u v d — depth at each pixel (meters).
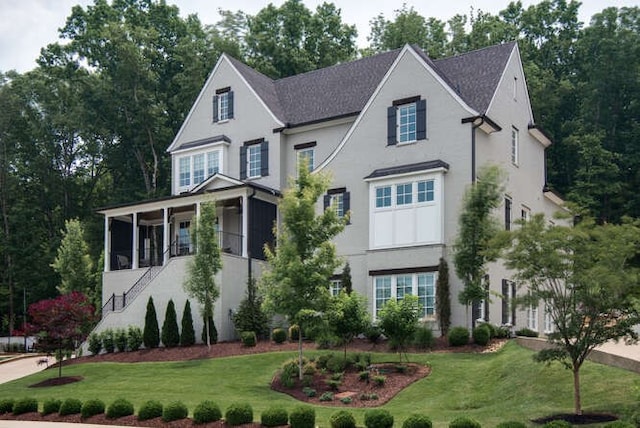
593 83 49.53
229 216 36.06
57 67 58.03
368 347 26.30
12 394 24.14
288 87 38.75
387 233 29.45
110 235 36.88
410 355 24.12
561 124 51.00
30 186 57.59
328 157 32.09
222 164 36.94
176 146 39.25
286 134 35.81
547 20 55.47
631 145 47.69
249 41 53.50
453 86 31.86
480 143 29.48
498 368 20.98
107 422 18.83
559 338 15.97
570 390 17.67
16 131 56.31
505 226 31.11
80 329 27.11
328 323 22.33
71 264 37.56
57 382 25.42
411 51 30.62
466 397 19.22
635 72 48.84
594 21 51.00
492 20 55.25
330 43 54.53
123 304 33.31
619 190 45.19
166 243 34.50
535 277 16.34
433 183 28.78
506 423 14.37
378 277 29.47
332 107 35.31
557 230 15.76
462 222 25.11
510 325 29.67
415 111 30.19
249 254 32.41
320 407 19.27
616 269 15.23
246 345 28.27
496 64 32.25
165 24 58.78
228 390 21.89
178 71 57.56
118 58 55.03
